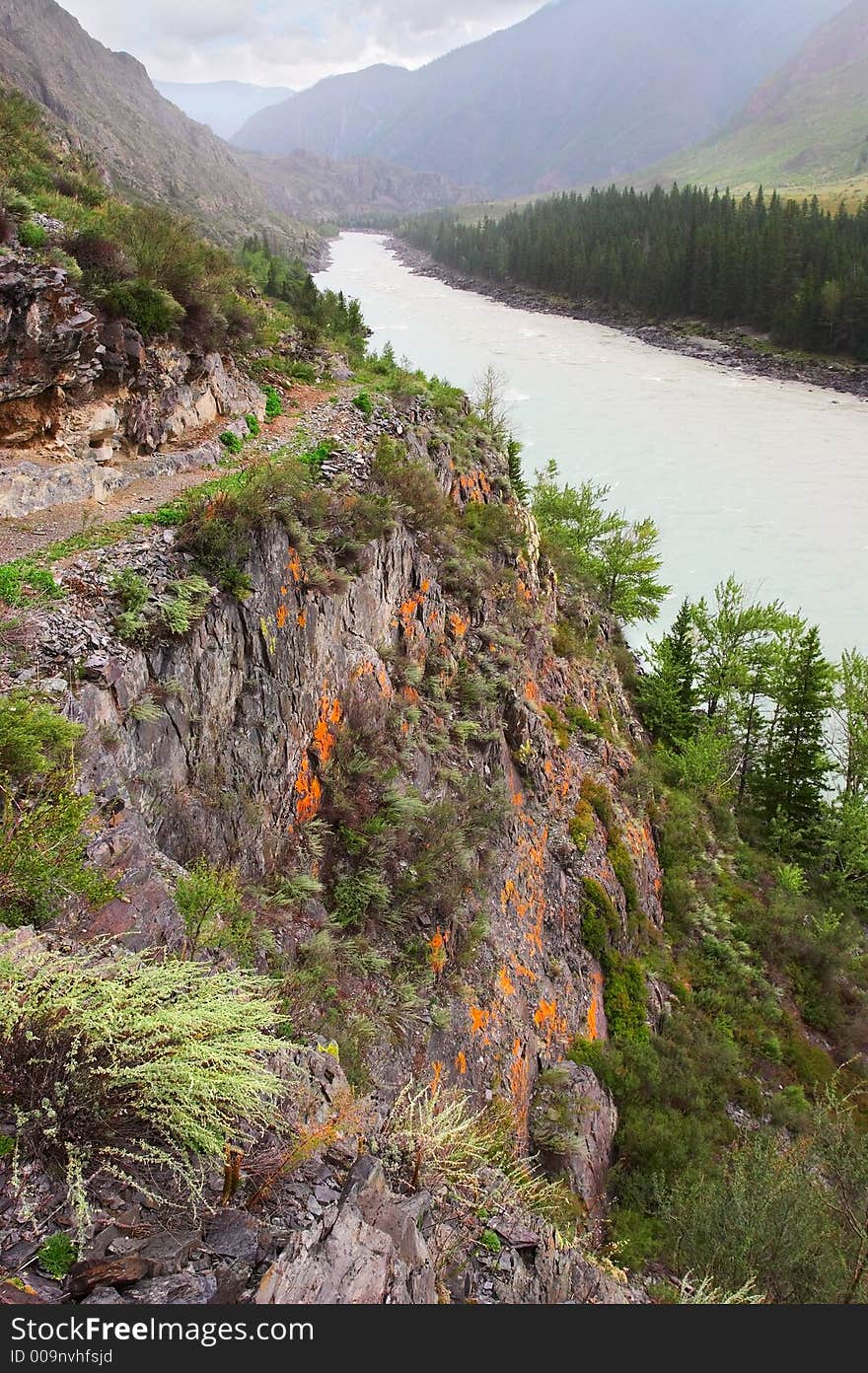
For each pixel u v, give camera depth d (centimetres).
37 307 1348
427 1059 1291
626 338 12231
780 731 3909
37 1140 491
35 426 1395
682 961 2614
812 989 2770
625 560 4300
